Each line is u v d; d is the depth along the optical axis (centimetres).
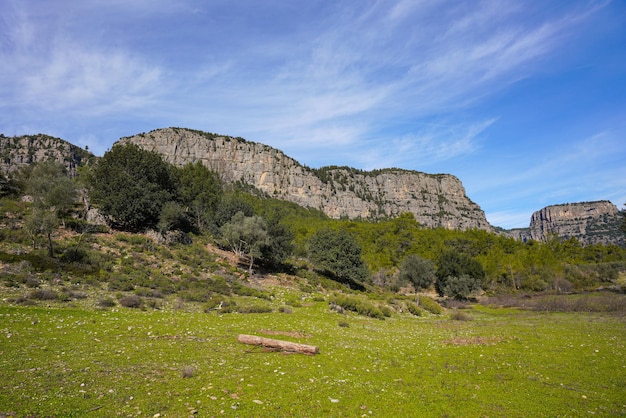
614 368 1639
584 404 1162
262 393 1127
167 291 3466
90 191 5747
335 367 1502
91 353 1448
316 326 2692
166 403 1002
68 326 1877
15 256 3225
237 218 6166
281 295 4462
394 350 1988
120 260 4134
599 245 12175
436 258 9475
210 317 2603
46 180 4016
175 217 5744
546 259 9331
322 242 6919
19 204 5044
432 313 5391
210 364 1418
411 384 1328
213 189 8012
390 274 8719
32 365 1248
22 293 2517
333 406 1059
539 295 7575
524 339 2473
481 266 8062
